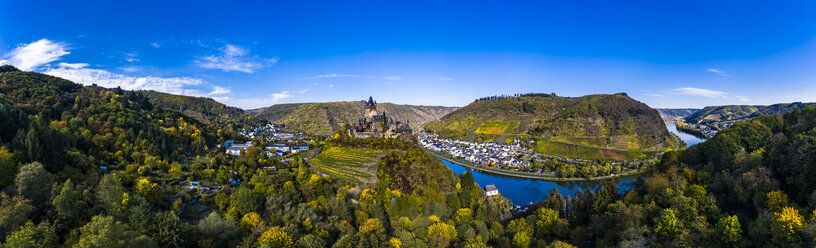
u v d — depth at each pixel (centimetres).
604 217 10588
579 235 9988
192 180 13038
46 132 10219
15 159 8550
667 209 8512
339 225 9162
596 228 10169
